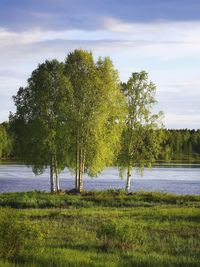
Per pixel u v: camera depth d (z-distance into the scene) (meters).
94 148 52.22
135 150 57.31
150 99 57.56
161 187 72.38
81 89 52.81
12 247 17.20
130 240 21.61
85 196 46.84
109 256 17.97
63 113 51.81
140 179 89.62
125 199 45.50
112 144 54.00
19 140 53.97
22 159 53.59
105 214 33.31
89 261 16.66
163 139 57.69
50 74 53.78
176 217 31.75
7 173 98.94
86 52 54.66
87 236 23.31
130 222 24.89
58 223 28.09
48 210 36.88
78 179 53.41
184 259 17.88
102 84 52.69
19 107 54.22
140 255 18.39
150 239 22.80
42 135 51.56
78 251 18.84
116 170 123.19
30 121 53.03
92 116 52.56
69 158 53.97
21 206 41.16
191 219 30.97
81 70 54.31
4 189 64.81
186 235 24.55
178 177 95.75
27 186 69.94
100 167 53.06
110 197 45.75
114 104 53.81
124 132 57.22
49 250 18.75
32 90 53.81
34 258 16.98
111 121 53.91
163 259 17.77
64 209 38.47
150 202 45.41
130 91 57.75
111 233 22.64
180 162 174.12
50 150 52.28
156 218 31.25
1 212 18.08
